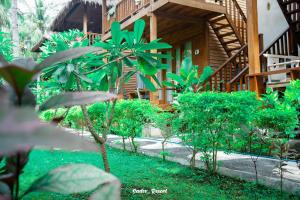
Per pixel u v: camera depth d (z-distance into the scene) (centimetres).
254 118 375
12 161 68
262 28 1079
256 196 293
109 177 68
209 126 372
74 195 275
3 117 36
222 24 1042
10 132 35
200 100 367
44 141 37
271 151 416
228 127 367
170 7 894
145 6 948
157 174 379
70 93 76
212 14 998
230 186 331
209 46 1073
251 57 651
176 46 1267
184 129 420
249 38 658
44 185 67
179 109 418
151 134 786
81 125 702
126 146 627
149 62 214
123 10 1082
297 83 399
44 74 216
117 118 586
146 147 594
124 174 376
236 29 1016
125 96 1106
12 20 1116
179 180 353
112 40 221
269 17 1049
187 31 1156
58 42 238
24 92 67
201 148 395
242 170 367
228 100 356
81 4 1361
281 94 663
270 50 893
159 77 1030
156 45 208
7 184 63
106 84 252
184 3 862
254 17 657
